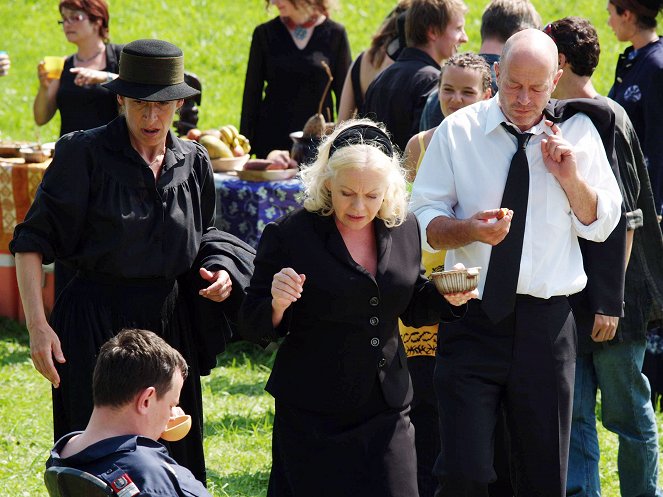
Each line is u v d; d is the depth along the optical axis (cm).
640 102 1284
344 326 746
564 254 832
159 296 848
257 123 1739
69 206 816
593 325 909
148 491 613
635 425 963
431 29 1280
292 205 1441
